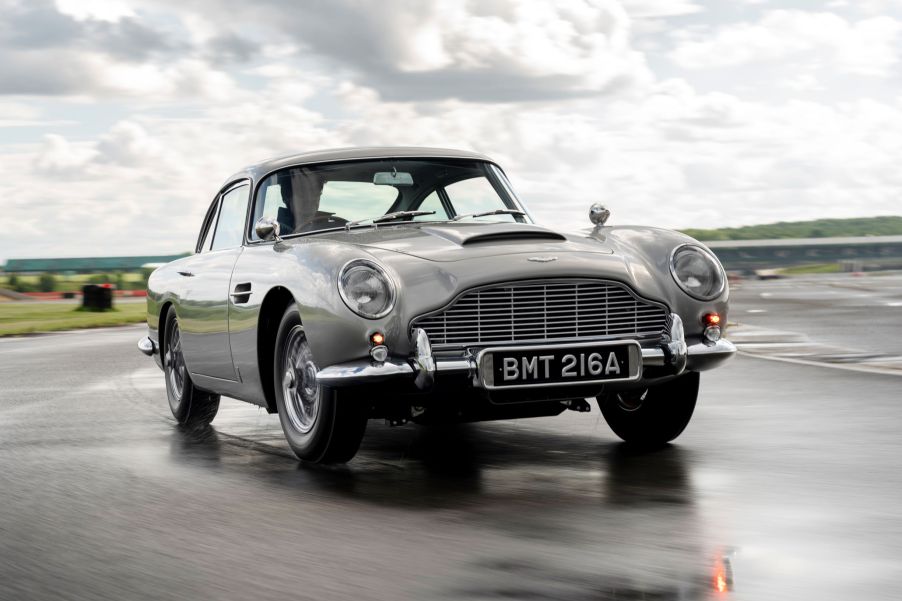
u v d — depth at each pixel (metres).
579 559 2.95
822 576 2.74
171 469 4.64
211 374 5.69
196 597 2.69
